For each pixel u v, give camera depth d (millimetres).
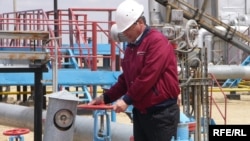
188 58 9031
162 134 5465
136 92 5309
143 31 5387
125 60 5566
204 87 9227
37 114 6441
